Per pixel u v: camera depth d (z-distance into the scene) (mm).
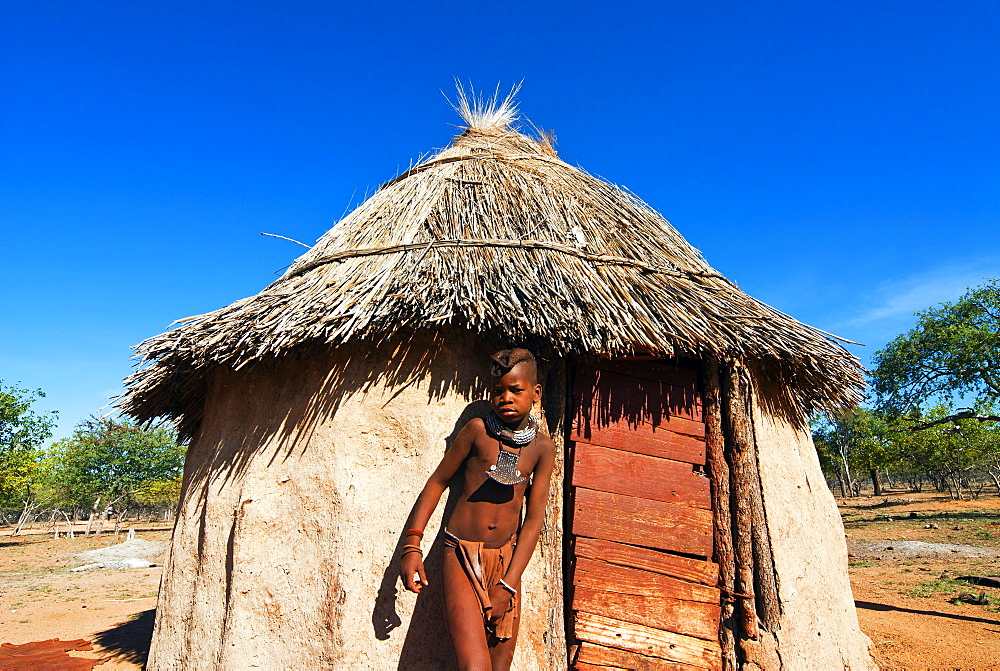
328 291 4285
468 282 4121
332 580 3818
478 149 6266
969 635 6945
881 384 23922
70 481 35688
